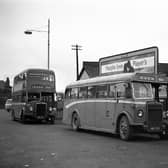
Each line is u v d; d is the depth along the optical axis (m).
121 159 9.91
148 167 8.71
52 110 27.67
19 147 12.70
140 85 14.74
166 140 14.96
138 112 14.15
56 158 10.21
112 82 15.99
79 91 19.62
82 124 18.97
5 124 26.38
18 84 30.25
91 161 9.62
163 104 15.24
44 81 27.88
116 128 15.35
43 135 17.27
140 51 24.23
